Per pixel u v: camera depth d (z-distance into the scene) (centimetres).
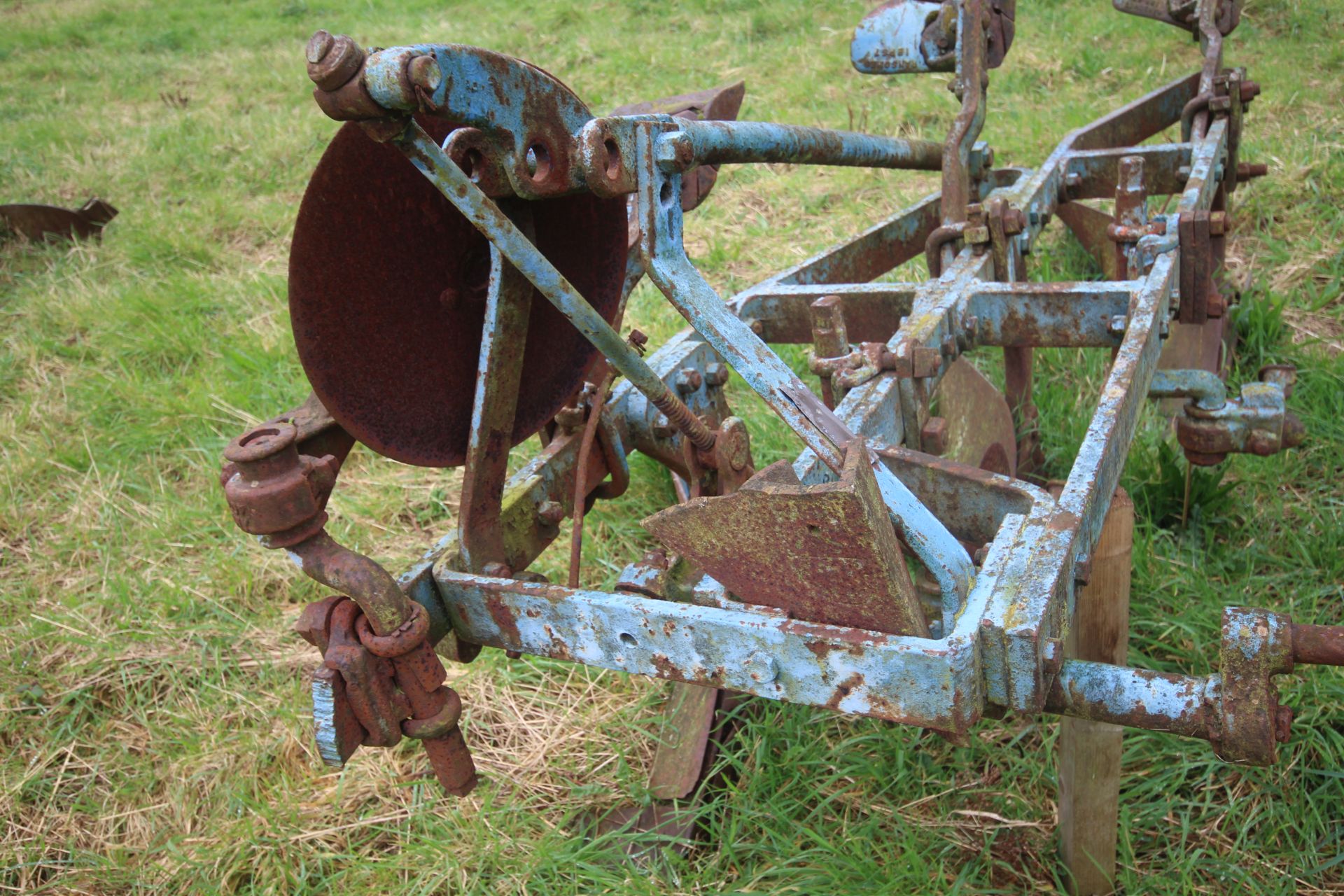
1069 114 621
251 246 638
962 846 252
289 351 505
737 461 206
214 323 542
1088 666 174
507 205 189
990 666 159
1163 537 342
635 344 239
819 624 168
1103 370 425
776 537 164
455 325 207
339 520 400
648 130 179
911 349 238
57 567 387
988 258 315
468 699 312
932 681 156
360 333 188
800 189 623
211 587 370
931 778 268
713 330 183
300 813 281
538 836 267
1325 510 344
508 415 202
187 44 1091
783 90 734
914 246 395
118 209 690
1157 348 262
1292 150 550
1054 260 502
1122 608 223
